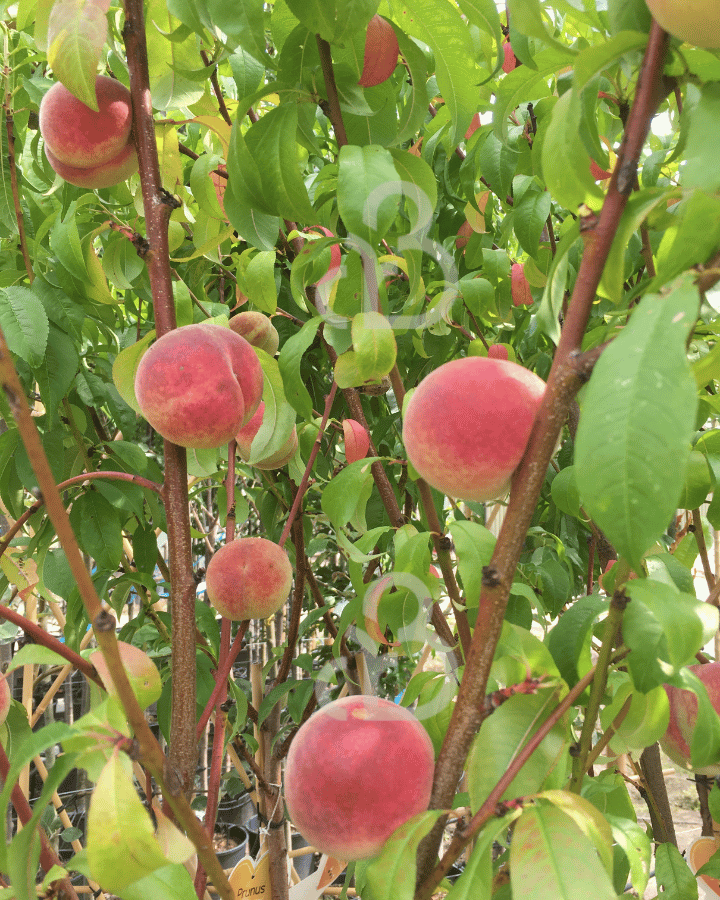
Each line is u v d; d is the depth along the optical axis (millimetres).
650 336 233
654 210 311
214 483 957
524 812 292
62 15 409
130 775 262
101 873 252
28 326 598
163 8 539
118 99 450
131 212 735
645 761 663
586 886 260
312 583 875
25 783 833
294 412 565
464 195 767
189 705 411
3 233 723
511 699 344
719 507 551
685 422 219
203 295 848
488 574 299
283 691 797
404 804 305
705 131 260
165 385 391
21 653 337
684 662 307
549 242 767
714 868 509
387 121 529
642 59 315
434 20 485
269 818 803
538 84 561
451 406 294
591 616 411
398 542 499
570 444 869
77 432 752
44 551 727
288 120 441
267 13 513
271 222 502
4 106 639
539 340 927
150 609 803
